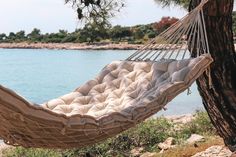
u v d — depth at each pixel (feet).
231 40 13.85
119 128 9.66
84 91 12.57
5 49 175.83
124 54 116.16
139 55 13.24
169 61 12.17
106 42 142.82
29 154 20.44
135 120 9.86
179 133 24.29
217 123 14.25
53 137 8.75
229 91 13.73
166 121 26.20
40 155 20.25
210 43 13.52
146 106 10.07
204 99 14.25
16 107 7.68
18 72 78.23
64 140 8.97
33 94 53.57
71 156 20.89
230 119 13.85
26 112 7.88
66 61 104.27
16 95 7.61
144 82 12.20
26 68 86.02
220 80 13.69
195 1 13.51
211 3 13.28
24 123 8.10
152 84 11.92
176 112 40.50
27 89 57.57
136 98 11.62
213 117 14.29
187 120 29.89
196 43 12.55
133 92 12.07
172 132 24.44
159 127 24.66
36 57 122.31
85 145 9.51
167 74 11.81
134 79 12.75
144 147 22.38
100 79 13.03
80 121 8.84
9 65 93.45
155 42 12.82
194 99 48.26
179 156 18.88
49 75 73.51
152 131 23.29
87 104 12.19
